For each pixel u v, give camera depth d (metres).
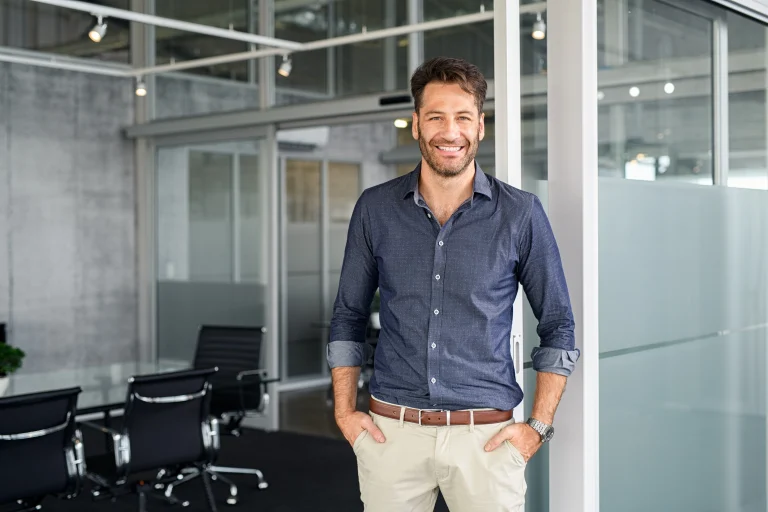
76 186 9.24
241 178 8.83
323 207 10.99
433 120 2.42
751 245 3.86
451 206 2.52
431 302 2.49
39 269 8.96
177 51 9.27
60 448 4.36
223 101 8.94
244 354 6.59
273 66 8.55
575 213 2.84
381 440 2.55
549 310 2.53
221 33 6.03
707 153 3.55
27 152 8.86
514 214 2.48
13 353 5.24
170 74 9.36
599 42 2.93
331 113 7.99
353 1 8.00
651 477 3.22
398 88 7.70
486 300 2.48
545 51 2.88
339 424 2.65
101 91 9.43
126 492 5.70
